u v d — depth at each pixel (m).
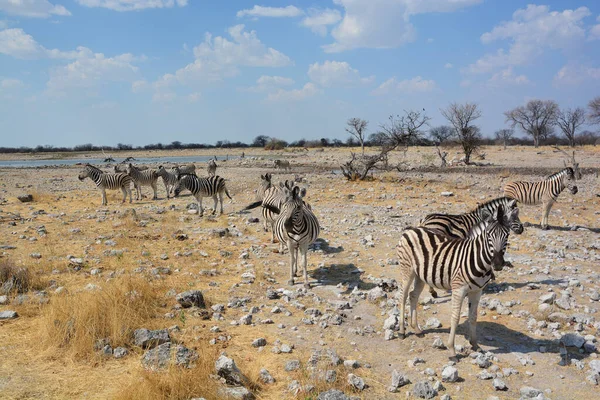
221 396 5.21
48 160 80.94
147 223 14.95
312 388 5.43
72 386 5.49
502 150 64.25
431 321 7.43
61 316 6.85
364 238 12.79
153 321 7.30
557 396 5.48
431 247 6.49
